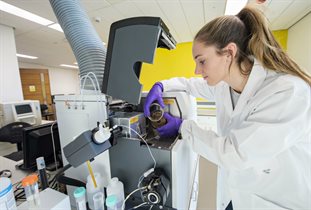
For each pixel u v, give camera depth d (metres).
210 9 2.52
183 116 0.86
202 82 0.97
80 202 0.60
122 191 0.65
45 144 1.01
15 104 2.15
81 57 0.82
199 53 0.56
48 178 0.92
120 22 0.59
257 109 0.52
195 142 0.61
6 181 0.48
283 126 0.43
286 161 0.55
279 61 0.55
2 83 2.76
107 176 0.72
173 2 2.33
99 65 0.81
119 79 0.62
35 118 2.33
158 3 2.35
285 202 0.60
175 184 0.59
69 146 0.56
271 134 0.44
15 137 1.71
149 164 0.64
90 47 0.81
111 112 0.76
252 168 0.60
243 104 0.64
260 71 0.58
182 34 3.52
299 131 0.45
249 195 0.66
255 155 0.46
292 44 3.04
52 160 1.07
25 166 0.95
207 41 0.53
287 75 0.53
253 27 0.56
